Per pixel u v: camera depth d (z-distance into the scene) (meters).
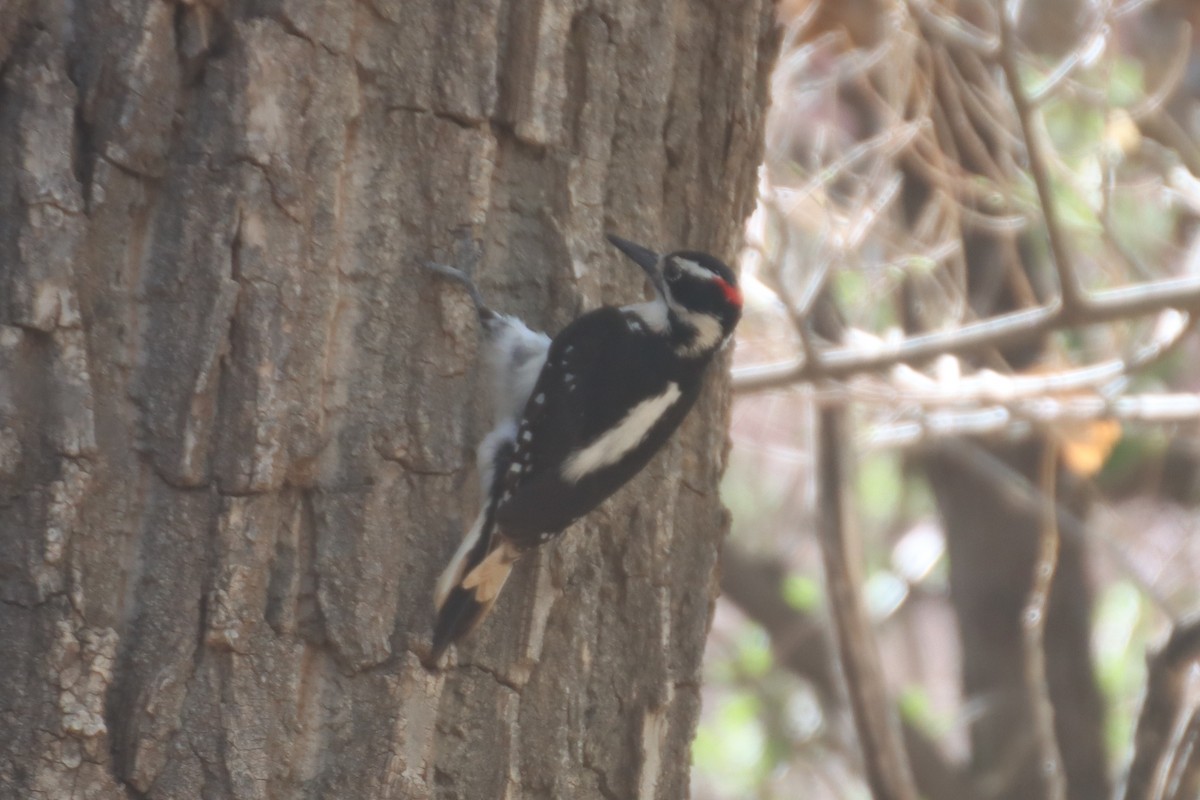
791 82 16.33
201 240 7.99
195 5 8.04
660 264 9.67
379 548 8.34
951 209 15.52
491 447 8.84
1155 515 23.14
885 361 15.50
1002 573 23.12
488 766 8.72
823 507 17.16
